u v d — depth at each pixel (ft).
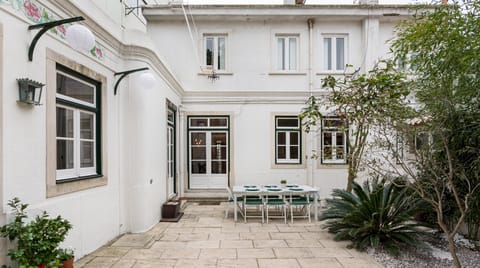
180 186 27.20
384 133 13.21
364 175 23.62
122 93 16.61
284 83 28.19
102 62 14.47
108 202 14.88
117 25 16.33
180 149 27.22
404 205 14.57
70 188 11.61
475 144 11.97
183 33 28.04
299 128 28.19
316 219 19.90
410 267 12.13
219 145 28.37
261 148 28.07
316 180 27.61
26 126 9.43
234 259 12.74
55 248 8.98
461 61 9.93
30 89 9.30
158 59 18.43
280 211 22.74
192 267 11.81
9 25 8.82
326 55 28.76
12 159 8.86
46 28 9.55
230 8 27.04
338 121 22.94
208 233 16.85
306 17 27.66
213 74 27.96
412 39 11.96
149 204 17.42
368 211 14.76
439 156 12.38
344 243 15.07
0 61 8.50
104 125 14.67
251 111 28.17
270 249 14.11
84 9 12.49
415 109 14.05
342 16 27.58
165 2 30.86
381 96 15.14
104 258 12.59
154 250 13.78
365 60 27.73
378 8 27.27
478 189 12.47
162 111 20.57
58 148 11.69
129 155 16.76
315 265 12.14
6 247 8.29
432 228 16.07
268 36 28.22
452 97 11.43
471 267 12.20
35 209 9.59
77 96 13.00
